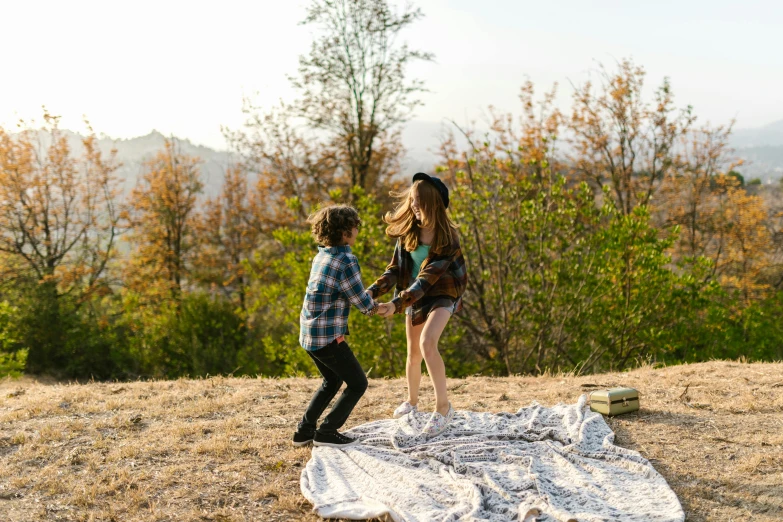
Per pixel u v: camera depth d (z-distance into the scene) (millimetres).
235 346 27156
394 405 5703
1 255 27453
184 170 31906
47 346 26281
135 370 27062
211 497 3689
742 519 3322
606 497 3547
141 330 28219
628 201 21625
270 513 3498
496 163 15195
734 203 25469
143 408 5664
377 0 25328
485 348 15375
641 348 14141
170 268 31219
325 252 4195
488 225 14172
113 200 29562
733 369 6766
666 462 4109
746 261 25781
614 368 13688
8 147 26781
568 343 14047
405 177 26781
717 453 4242
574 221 13453
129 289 30453
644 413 5207
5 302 22578
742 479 3793
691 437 4578
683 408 5316
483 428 4820
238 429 4926
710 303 13812
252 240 31594
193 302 27484
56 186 28266
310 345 4184
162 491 3768
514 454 4227
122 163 30641
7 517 3428
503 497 3551
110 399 5973
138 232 30875
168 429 4930
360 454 4238
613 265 13062
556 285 13320
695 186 24734
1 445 4609
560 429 4676
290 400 5953
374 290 4680
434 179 4367
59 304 26938
